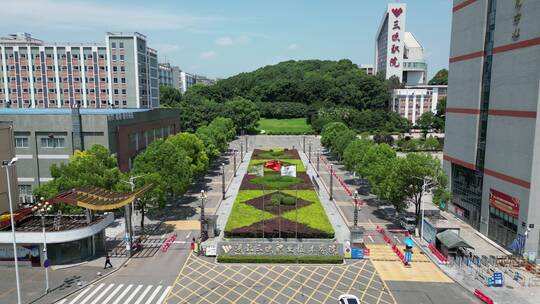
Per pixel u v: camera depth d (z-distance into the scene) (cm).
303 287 4056
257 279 4244
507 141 4959
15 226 4662
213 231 5519
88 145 6869
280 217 6081
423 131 16125
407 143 13450
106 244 5231
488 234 5472
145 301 3756
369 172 6831
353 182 8912
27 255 4516
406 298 3828
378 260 4769
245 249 4822
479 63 5628
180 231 5775
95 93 13675
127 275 4338
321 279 4247
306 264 4647
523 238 4616
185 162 6309
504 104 5034
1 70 13462
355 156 8312
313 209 6544
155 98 15612
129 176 5947
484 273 4338
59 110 9106
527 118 4559
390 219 6325
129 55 13462
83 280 4172
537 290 3969
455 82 6431
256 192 7675
